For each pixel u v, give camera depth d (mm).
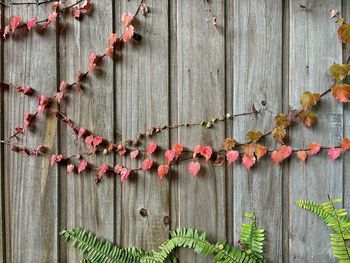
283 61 890
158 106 924
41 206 964
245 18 897
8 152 974
